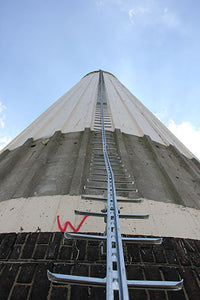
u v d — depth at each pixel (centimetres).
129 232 352
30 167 552
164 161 625
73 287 253
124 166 539
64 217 377
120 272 159
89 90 1462
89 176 501
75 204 409
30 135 808
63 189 460
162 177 554
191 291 262
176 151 752
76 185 456
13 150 724
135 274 274
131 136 775
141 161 613
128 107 1154
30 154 642
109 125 845
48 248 307
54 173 530
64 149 650
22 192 448
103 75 2253
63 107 1130
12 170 577
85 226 356
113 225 231
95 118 902
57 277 170
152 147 690
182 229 377
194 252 321
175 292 258
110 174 376
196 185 571
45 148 641
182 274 281
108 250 184
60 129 768
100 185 476
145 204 427
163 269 285
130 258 296
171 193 490
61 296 244
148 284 167
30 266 280
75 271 272
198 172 673
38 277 264
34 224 364
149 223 379
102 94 1300
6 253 301
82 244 313
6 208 410
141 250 311
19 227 359
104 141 644
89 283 171
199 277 282
